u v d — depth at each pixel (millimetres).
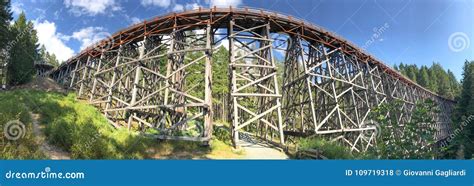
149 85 26406
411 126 8875
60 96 27188
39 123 15930
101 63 32562
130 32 27547
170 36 23406
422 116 8859
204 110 20391
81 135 13578
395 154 9250
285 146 21297
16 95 22969
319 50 29109
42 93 27766
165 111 21156
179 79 24719
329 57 31062
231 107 24172
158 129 19859
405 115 42438
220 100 54688
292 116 31703
